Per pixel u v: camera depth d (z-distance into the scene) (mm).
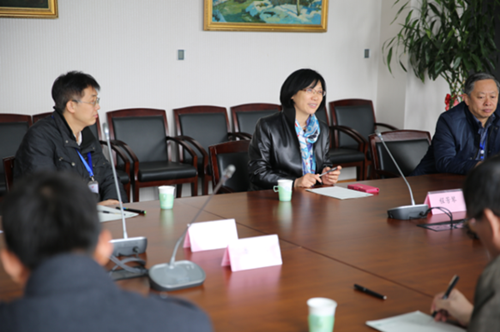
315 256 1564
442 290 1306
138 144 4629
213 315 1145
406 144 3740
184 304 742
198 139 4879
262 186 2844
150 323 625
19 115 4289
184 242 1637
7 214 665
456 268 1471
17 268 696
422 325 1098
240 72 5270
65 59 4520
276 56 5418
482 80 3084
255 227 1883
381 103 6020
